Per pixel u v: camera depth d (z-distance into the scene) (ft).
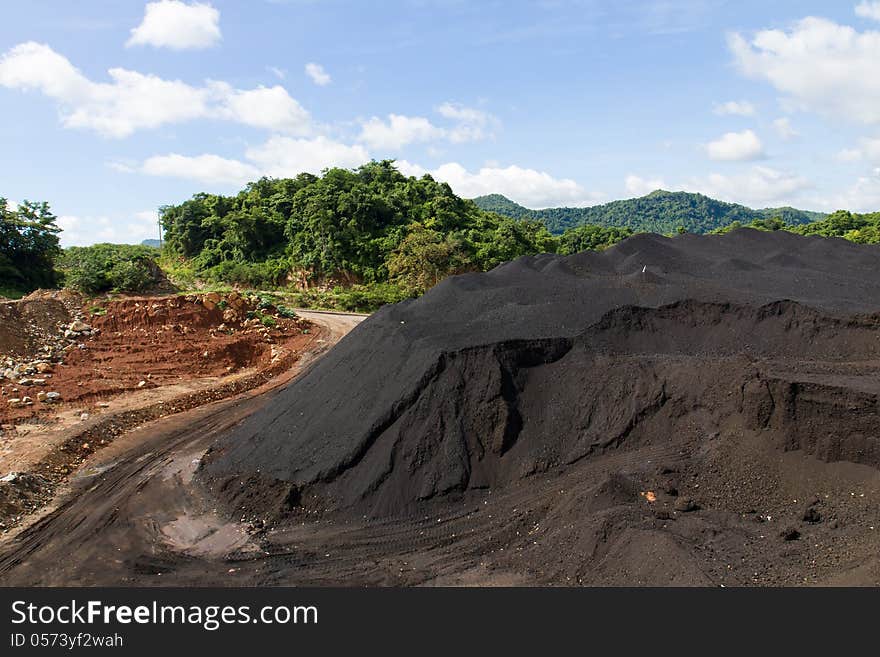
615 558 28.48
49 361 72.49
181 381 72.69
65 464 47.78
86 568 32.94
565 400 39.45
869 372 37.32
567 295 49.34
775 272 59.77
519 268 58.90
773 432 33.73
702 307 45.62
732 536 29.09
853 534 27.73
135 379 70.90
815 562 26.63
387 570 30.89
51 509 40.55
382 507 35.83
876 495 29.43
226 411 62.85
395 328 48.34
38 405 59.00
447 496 35.76
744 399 35.06
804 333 43.47
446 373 40.19
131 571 32.48
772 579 25.86
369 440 38.86
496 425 38.04
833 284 55.01
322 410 44.57
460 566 30.71
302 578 30.83
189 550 34.50
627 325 44.75
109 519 38.83
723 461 33.60
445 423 38.29
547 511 33.60
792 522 29.71
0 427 52.85
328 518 36.40
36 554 34.58
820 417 32.48
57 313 82.07
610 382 39.37
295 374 78.18
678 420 36.96
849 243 73.51
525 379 40.65
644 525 29.73
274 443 43.98
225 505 39.93
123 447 52.47
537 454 37.01
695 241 76.43
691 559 26.89
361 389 43.70
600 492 32.24
